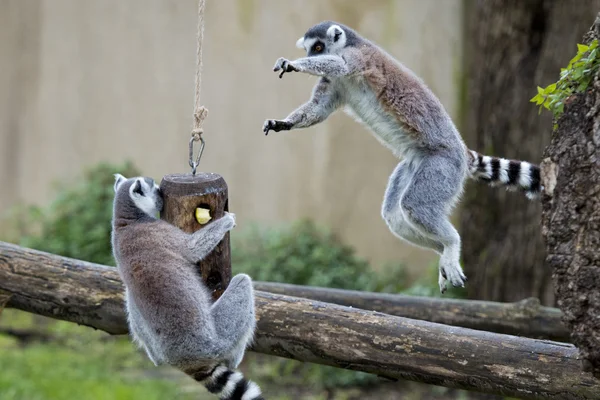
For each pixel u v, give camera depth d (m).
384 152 14.54
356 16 14.35
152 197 6.31
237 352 5.93
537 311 7.89
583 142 4.93
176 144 16.08
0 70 17.61
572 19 10.75
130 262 5.89
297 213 15.30
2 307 7.16
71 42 16.89
